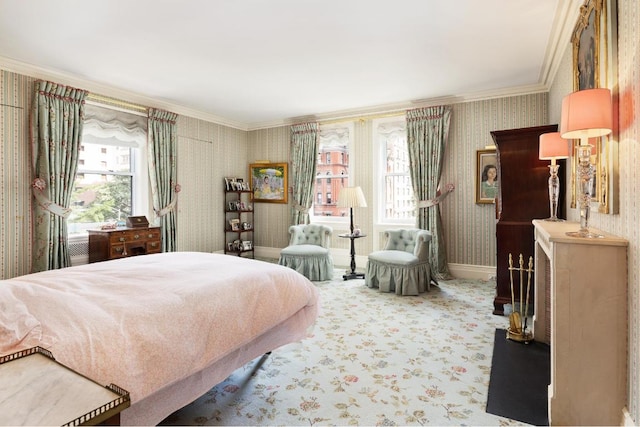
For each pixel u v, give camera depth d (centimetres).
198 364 159
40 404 79
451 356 248
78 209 427
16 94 354
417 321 318
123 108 455
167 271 210
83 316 142
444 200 494
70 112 388
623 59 157
